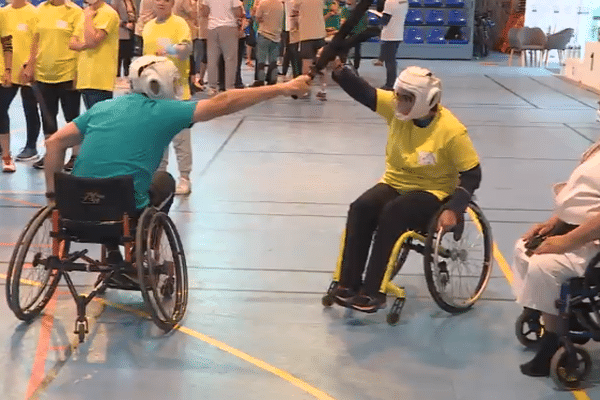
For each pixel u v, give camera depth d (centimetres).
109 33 757
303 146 977
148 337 444
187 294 481
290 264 566
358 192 767
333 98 1395
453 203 450
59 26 781
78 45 748
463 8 2191
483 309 497
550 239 388
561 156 946
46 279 476
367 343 443
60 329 453
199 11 1396
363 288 463
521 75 1812
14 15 790
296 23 1307
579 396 385
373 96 481
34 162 854
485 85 1614
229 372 404
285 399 377
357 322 473
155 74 456
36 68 792
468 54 2202
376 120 1172
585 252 384
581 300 387
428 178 475
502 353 434
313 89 1502
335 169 859
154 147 455
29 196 725
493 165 894
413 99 450
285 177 820
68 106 803
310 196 749
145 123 452
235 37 1280
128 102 461
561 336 389
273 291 517
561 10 2219
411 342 446
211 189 766
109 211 433
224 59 1300
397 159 478
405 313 488
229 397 379
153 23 715
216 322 467
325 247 605
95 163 448
